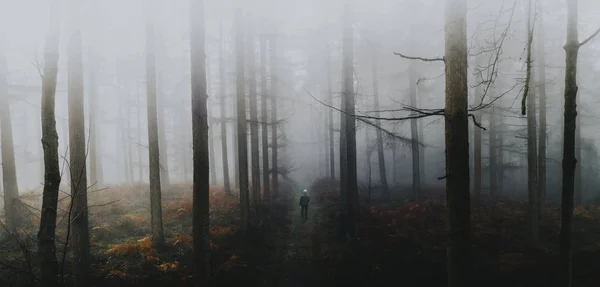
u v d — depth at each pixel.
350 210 13.25
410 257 10.85
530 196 13.37
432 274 9.83
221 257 11.02
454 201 5.09
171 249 11.41
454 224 5.09
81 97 9.20
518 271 10.09
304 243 13.12
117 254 10.52
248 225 13.43
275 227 15.00
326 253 11.72
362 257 11.05
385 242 12.14
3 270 9.02
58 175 4.95
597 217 16.41
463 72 5.05
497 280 9.62
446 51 5.21
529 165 13.53
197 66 8.38
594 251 11.50
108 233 12.22
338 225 14.26
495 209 16.84
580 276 9.97
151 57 11.98
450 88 5.10
